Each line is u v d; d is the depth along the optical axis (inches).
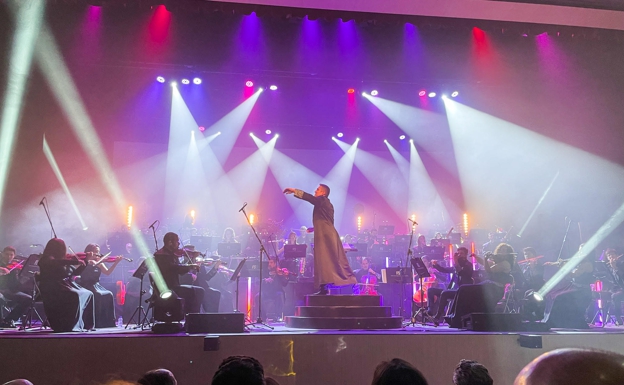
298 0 422.9
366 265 510.3
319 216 339.6
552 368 35.7
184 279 356.2
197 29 492.7
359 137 700.7
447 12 436.1
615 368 34.9
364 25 494.9
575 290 343.9
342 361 264.2
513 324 307.4
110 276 477.7
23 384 106.4
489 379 137.9
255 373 95.2
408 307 483.2
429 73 563.8
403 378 100.3
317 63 545.0
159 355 251.3
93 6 458.6
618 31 466.3
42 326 340.5
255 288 457.1
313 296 337.4
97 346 247.3
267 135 698.8
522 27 460.4
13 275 352.8
